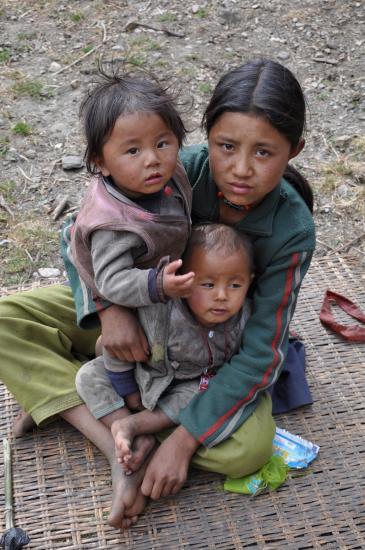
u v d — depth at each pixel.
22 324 1.91
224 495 1.79
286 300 1.73
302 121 1.59
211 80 3.55
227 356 1.80
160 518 1.74
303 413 2.00
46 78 3.55
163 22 3.93
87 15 3.96
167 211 1.63
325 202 2.97
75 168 3.09
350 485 1.81
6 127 3.28
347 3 4.09
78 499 1.79
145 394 1.77
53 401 1.85
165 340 1.72
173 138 1.55
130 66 3.56
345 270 2.46
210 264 1.64
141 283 1.52
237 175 1.56
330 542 1.70
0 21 3.90
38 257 2.74
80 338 2.04
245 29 3.91
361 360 2.15
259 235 1.72
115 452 1.78
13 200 2.96
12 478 1.84
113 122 1.50
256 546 1.69
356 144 3.23
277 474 1.80
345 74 3.63
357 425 1.97
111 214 1.56
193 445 1.74
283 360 1.78
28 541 1.69
